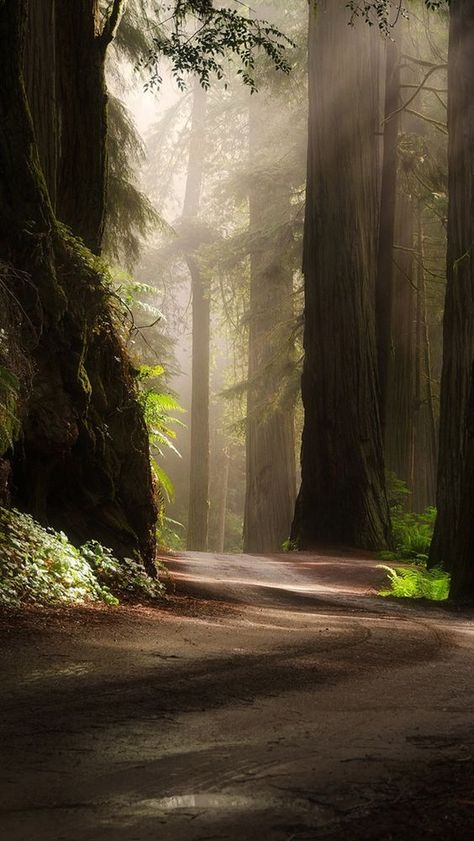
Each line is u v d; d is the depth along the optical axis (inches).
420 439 1567.4
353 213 1081.4
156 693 204.1
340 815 121.3
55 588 357.4
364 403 1072.8
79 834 113.4
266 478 1546.5
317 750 156.6
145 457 511.5
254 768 144.0
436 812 122.3
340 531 1053.8
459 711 198.5
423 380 1581.0
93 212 566.9
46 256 461.7
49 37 522.6
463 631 394.6
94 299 485.4
